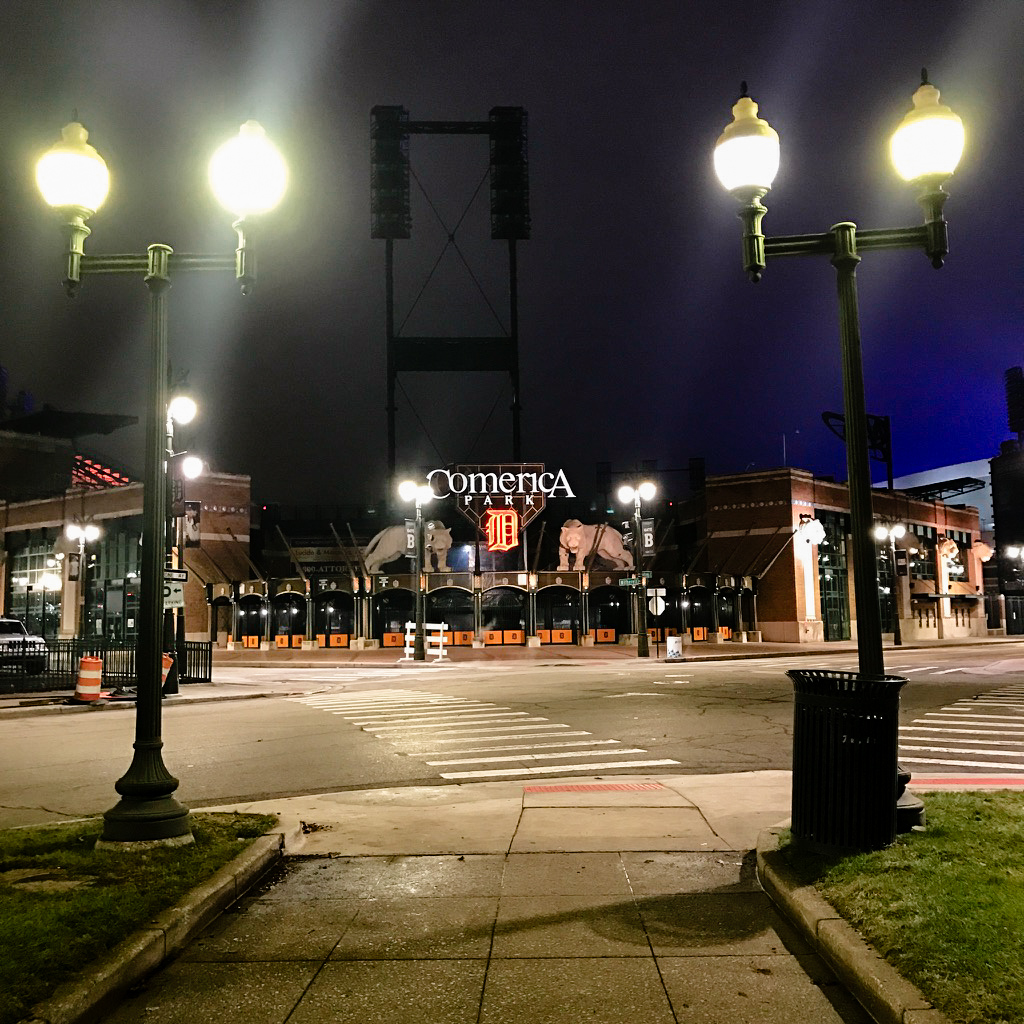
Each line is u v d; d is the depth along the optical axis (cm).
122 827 672
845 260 684
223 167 726
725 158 670
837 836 590
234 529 5444
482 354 6331
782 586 5341
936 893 490
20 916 493
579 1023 394
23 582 6106
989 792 830
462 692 2212
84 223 753
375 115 6462
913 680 2431
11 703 1945
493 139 6531
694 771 1120
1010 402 8681
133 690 2231
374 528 6675
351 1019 402
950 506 7438
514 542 5094
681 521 6334
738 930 507
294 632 5169
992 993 370
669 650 3644
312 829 773
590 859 661
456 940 496
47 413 7819
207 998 427
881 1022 383
